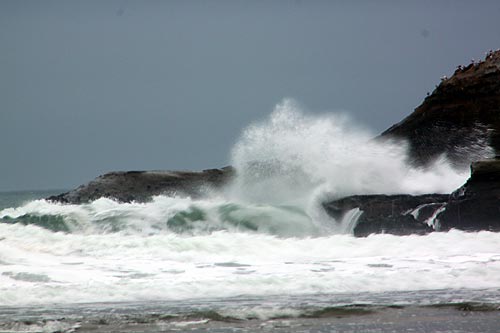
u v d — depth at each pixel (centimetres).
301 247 7325
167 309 4938
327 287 5594
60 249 7225
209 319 4719
